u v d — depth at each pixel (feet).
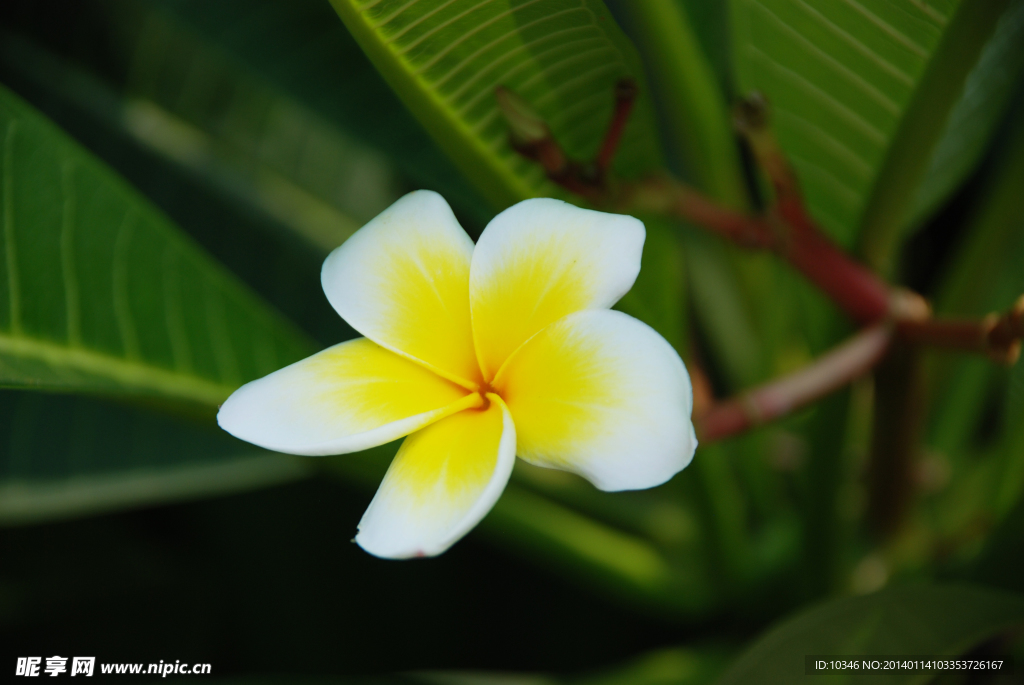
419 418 1.40
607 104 1.61
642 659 1.94
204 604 2.06
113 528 2.16
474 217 1.93
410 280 1.45
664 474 1.35
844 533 1.84
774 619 1.99
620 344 1.38
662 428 1.35
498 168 1.64
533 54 1.56
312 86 1.90
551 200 1.43
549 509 2.02
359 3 1.51
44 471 1.78
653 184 1.64
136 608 2.04
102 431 1.81
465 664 2.08
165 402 1.68
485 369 1.42
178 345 1.72
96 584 2.06
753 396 1.62
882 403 1.78
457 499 1.37
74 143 1.70
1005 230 1.89
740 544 1.95
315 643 2.06
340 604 2.10
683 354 1.78
